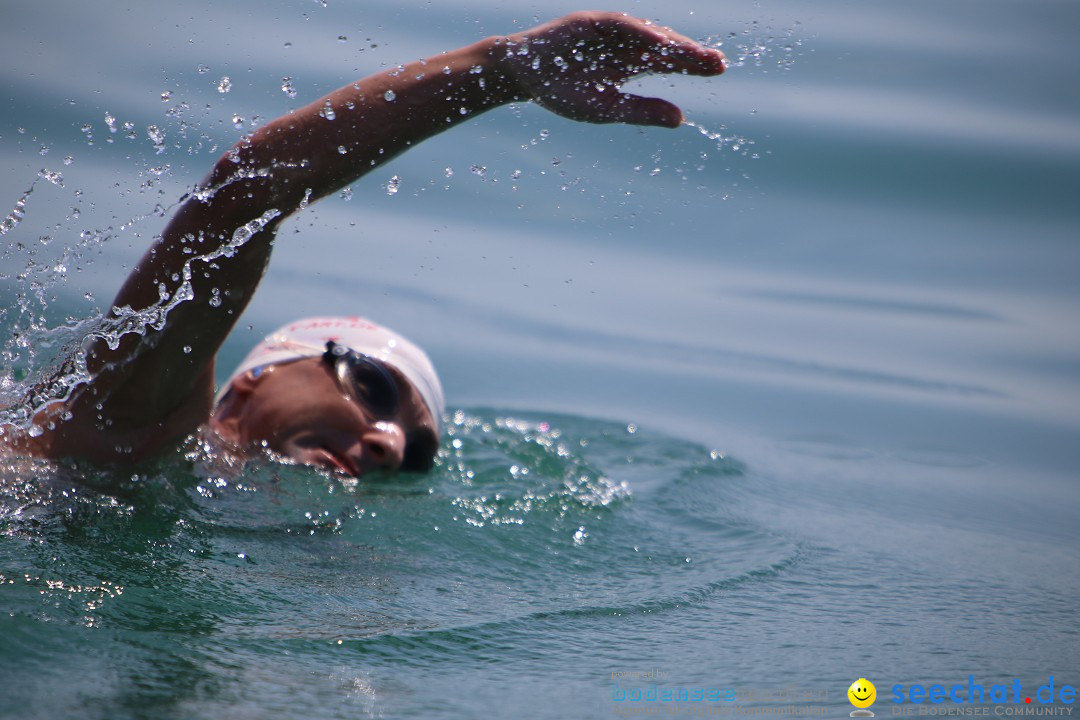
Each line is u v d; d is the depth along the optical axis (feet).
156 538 29.04
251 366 38.04
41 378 32.22
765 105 73.67
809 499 42.16
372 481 36.88
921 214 70.95
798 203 71.87
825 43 77.97
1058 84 78.59
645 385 55.88
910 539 37.76
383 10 71.10
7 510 28.78
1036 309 63.67
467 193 73.31
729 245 69.05
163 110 63.46
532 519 35.55
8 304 43.75
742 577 32.07
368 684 22.74
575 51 28.35
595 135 71.46
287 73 64.54
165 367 30.25
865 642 27.58
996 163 72.49
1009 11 84.99
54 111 63.46
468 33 65.21
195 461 33.40
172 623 24.40
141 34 70.95
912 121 75.25
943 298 65.00
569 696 23.17
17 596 24.38
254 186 28.30
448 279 64.49
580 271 66.59
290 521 32.04
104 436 31.27
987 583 33.27
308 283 61.93
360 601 27.35
